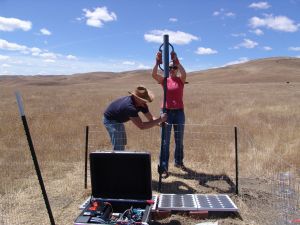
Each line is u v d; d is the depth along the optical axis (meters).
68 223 2.82
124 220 2.40
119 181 2.58
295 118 7.30
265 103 11.18
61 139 5.41
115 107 3.31
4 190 3.43
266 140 5.23
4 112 8.15
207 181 3.70
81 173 3.96
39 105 10.27
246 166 4.06
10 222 2.80
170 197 3.13
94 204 2.53
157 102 11.65
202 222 2.81
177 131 3.94
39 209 3.04
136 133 5.62
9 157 4.46
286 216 2.79
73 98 13.20
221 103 11.16
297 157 4.32
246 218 2.88
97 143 5.22
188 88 24.00
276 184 3.58
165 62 3.49
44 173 3.94
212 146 4.88
